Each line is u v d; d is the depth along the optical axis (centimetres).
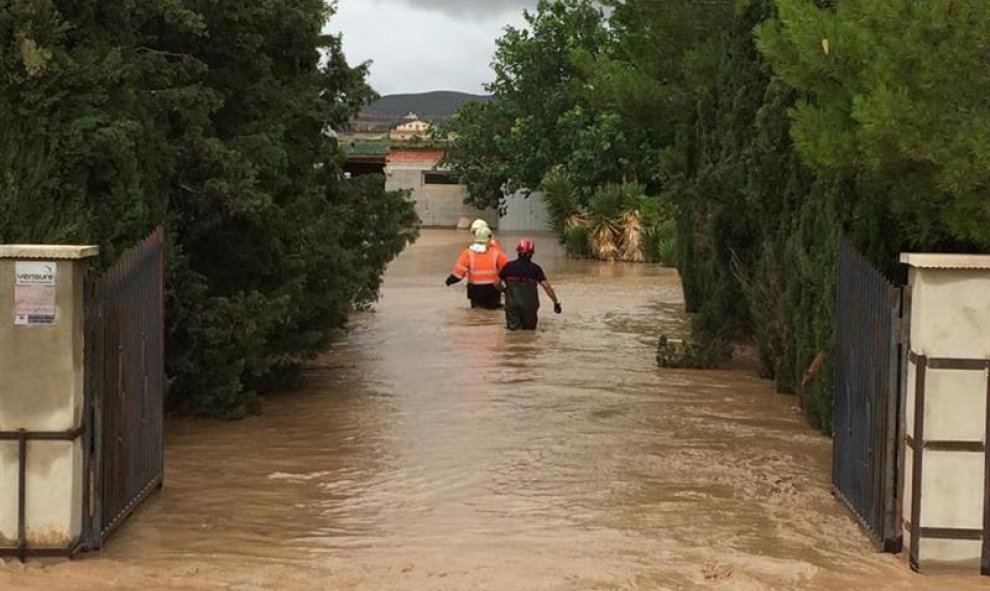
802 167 1052
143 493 695
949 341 582
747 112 1286
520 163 4553
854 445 684
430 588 561
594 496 729
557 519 678
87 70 748
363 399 1057
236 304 923
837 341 738
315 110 1085
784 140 1133
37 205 716
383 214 1234
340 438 890
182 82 920
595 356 1345
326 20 1090
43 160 721
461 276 1872
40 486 586
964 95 586
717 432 923
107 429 620
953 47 575
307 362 1277
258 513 688
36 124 723
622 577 577
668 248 2995
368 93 1166
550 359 1317
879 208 777
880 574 588
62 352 582
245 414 970
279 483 757
